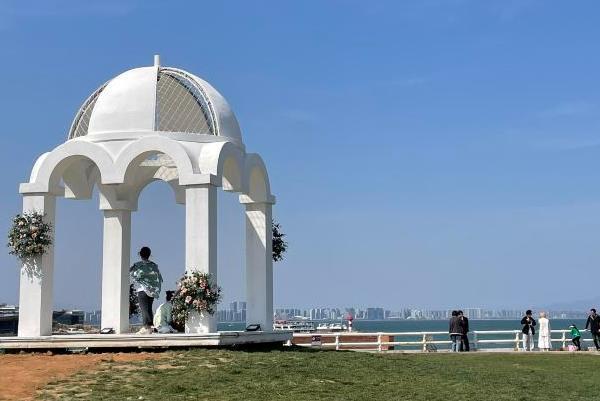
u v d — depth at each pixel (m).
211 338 19.53
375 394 16.19
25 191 21.38
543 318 35.47
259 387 15.88
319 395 15.59
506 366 24.30
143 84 21.86
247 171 22.67
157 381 15.92
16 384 15.55
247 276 23.72
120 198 23.09
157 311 21.20
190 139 21.47
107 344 19.69
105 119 21.62
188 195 20.34
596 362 26.80
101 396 14.62
